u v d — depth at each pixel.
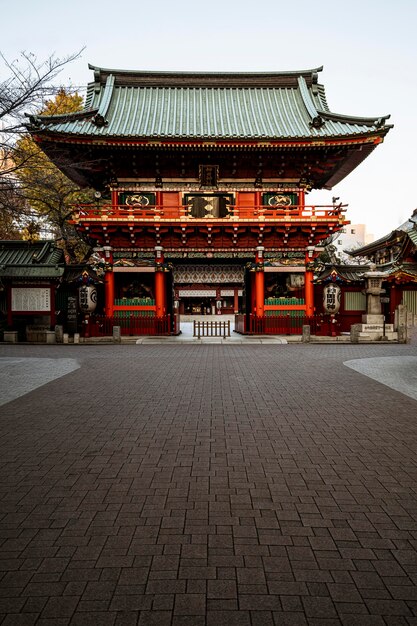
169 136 24.95
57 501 5.29
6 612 3.34
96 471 6.26
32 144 17.06
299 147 26.23
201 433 8.08
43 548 4.24
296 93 32.91
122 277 28.80
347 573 3.84
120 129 27.25
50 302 27.31
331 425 8.57
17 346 24.91
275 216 27.08
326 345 24.73
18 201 13.47
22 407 10.05
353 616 3.32
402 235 33.75
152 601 3.48
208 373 14.67
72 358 18.89
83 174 28.73
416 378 13.56
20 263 27.55
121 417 9.18
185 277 38.00
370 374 14.31
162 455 6.93
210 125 28.61
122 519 4.82
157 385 12.62
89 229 27.39
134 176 28.50
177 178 28.53
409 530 4.59
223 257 28.62
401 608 3.40
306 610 3.38
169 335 27.83
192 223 26.81
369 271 28.59
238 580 3.74
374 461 6.65
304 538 4.43
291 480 5.93
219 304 66.19
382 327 26.86
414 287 28.52
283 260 28.58
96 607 3.40
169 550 4.20
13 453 7.02
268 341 25.98
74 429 8.33
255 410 9.74
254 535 4.48
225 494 5.48
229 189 28.20
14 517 4.88
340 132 27.02
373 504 5.21
